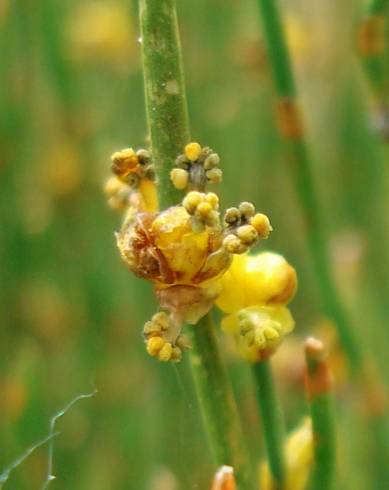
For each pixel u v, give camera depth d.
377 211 0.17
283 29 0.11
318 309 0.17
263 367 0.08
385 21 0.11
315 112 0.18
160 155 0.08
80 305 0.17
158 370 0.16
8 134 0.17
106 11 0.18
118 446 0.16
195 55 0.18
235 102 0.18
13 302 0.17
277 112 0.11
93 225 0.17
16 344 0.17
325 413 0.08
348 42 0.18
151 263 0.08
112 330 0.17
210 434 0.08
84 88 0.18
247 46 0.17
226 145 0.18
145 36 0.08
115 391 0.16
